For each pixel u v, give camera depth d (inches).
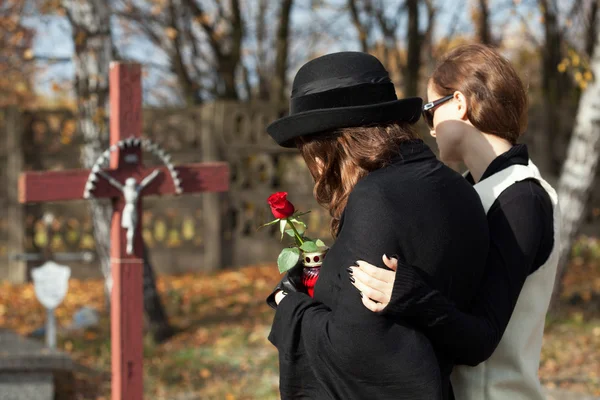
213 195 398.9
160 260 394.6
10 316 299.9
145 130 389.1
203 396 204.2
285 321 67.6
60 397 199.8
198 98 567.2
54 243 375.2
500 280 68.1
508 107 75.6
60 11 267.3
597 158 273.4
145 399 201.8
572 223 277.4
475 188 74.0
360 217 63.2
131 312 143.6
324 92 66.9
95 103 257.9
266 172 415.2
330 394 64.3
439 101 78.2
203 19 501.4
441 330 63.0
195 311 312.3
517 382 72.4
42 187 143.3
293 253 72.2
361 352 61.1
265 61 621.0
